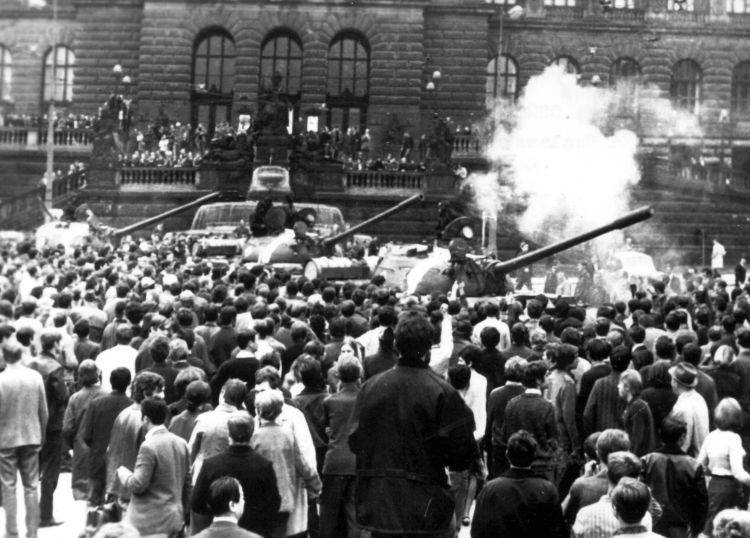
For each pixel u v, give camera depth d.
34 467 12.98
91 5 70.38
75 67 70.56
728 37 73.31
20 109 74.56
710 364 16.05
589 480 9.88
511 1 72.75
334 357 14.64
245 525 9.68
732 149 71.69
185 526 11.16
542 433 11.38
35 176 66.69
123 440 11.47
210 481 9.69
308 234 32.81
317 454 12.16
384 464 9.00
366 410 9.15
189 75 68.94
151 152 60.56
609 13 72.88
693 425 12.33
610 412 12.49
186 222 55.44
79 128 67.06
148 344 14.20
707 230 60.88
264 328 14.52
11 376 12.83
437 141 57.56
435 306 16.52
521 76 72.44
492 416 12.02
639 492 8.16
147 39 68.81
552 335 16.77
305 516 11.22
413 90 68.69
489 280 26.97
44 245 42.94
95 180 56.78
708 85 73.69
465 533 14.15
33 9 74.62
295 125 63.44
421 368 9.26
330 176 56.66
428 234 55.78
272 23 68.94
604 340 13.39
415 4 68.56
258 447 10.77
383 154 66.81
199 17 68.94
